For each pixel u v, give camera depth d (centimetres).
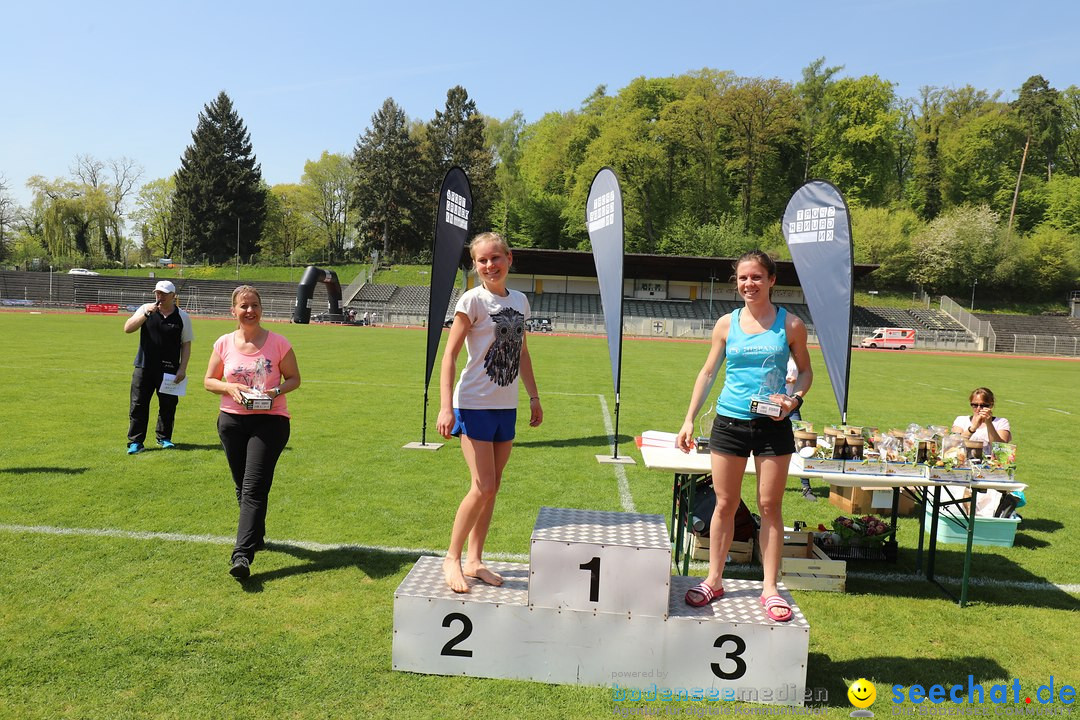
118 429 876
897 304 6178
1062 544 581
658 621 320
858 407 1422
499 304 351
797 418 1019
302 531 529
